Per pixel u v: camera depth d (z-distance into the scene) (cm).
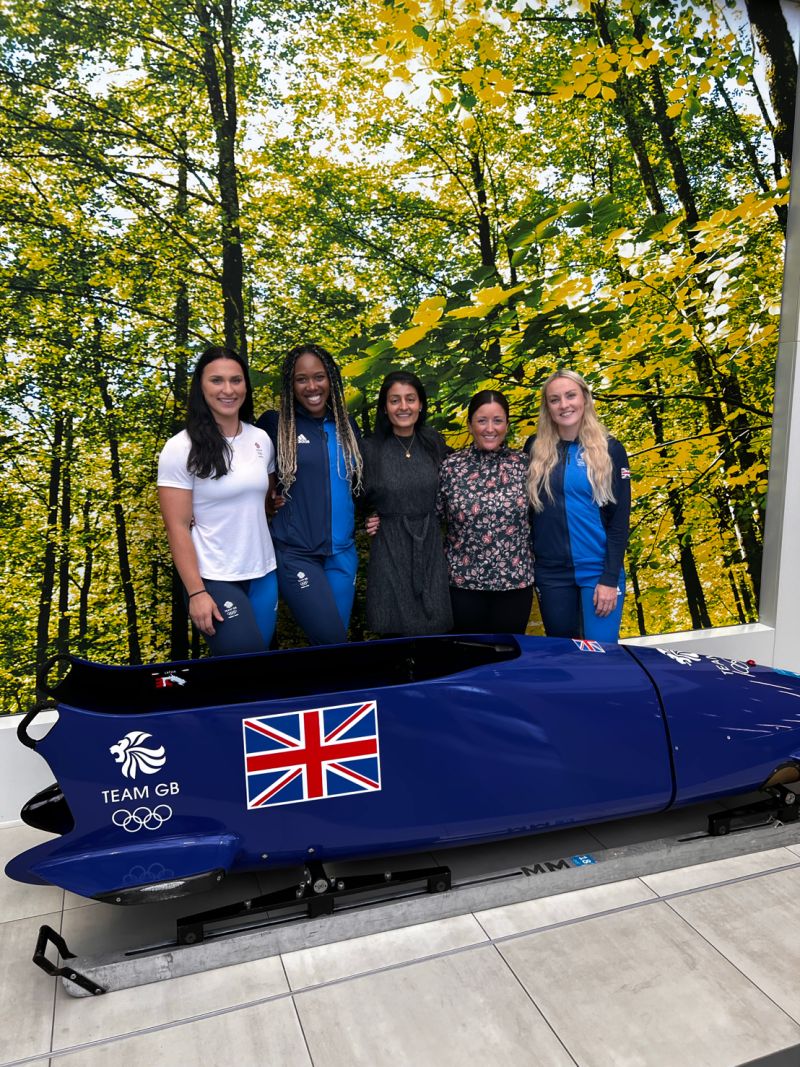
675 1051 151
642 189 325
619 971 175
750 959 178
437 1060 150
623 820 242
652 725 208
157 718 175
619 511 253
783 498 367
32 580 271
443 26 277
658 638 371
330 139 273
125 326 263
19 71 235
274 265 277
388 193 286
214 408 217
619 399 351
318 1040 156
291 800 182
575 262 321
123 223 256
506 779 196
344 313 290
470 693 196
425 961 179
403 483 246
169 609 290
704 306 350
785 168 345
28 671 276
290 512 242
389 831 190
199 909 203
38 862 168
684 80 321
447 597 254
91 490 271
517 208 306
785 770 220
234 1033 158
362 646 225
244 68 257
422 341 305
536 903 201
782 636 385
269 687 221
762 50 330
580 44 298
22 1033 159
